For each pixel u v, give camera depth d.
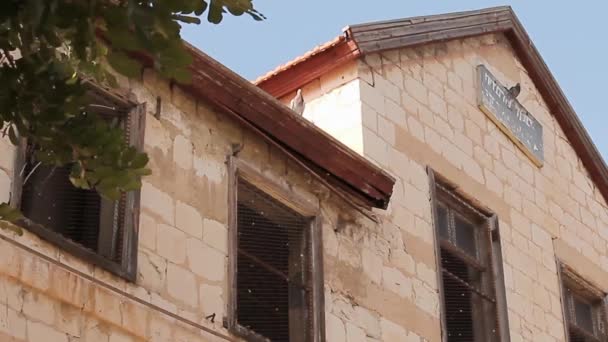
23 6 5.27
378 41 14.62
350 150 12.83
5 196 9.66
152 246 10.62
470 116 16.00
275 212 12.34
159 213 10.82
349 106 14.23
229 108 11.88
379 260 13.27
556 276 16.41
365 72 14.47
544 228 16.61
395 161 14.23
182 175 11.22
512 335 14.85
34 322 9.44
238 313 11.59
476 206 15.36
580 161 18.31
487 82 16.55
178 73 5.51
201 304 10.88
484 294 14.89
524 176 16.69
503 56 17.39
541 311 15.70
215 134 11.80
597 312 17.22
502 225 15.68
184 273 10.83
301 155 12.56
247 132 12.16
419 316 13.46
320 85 14.61
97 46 5.60
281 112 12.22
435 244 14.21
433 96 15.45
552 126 18.00
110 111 10.88
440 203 14.88
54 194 10.19
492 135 16.31
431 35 15.66
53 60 5.54
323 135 12.57
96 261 10.07
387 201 13.28
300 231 12.52
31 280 9.50
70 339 9.65
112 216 10.51
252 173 12.05
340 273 12.66
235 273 11.34
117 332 10.04
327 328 12.20
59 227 10.14
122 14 5.31
